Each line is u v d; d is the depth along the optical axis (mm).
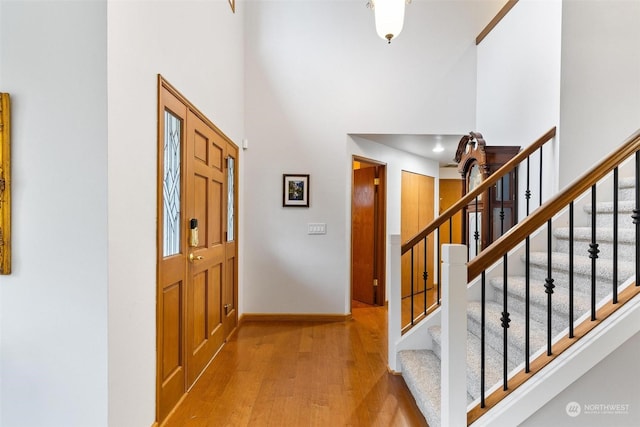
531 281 2463
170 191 2098
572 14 2607
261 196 3932
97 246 1448
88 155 1448
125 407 1586
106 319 1451
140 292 1716
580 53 2607
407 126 3953
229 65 3287
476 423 1479
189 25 2322
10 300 1441
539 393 1465
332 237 3938
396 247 2568
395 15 2441
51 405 1453
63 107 1444
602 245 2203
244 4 3908
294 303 3945
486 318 2195
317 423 1957
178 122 2199
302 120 3936
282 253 3939
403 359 2395
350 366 2703
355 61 3939
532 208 2939
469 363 1987
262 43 3920
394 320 2562
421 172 5414
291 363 2762
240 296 3828
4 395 1452
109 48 1463
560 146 2627
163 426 1922
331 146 3941
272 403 2162
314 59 3936
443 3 3957
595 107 2615
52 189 1440
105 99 1447
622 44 2600
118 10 1526
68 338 1446
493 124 3596
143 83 1739
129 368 1617
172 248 2119
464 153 3453
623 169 2574
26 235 1441
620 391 1469
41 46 1446
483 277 1547
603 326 1519
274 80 3924
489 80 3676
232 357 2877
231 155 3389
